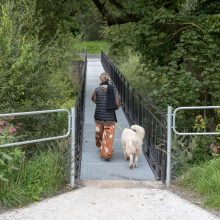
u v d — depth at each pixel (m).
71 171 7.01
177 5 12.12
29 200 6.26
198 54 10.52
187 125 9.90
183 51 10.59
